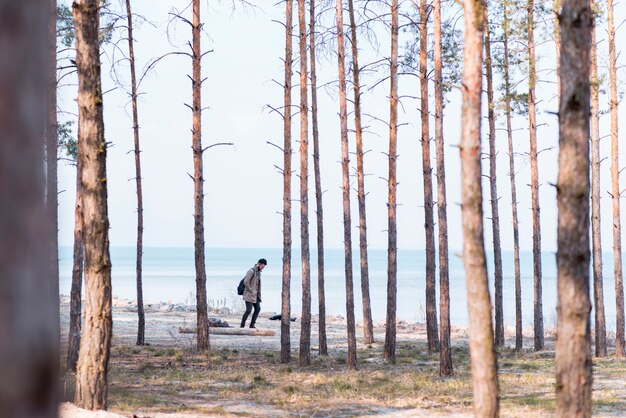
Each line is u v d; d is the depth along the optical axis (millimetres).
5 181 1692
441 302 18188
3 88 1705
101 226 10398
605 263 188500
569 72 8219
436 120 18531
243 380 16625
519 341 25891
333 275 126375
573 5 8227
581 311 8172
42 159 1799
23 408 1679
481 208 8250
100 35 21203
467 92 8211
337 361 21250
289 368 18844
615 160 24297
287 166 20875
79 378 10320
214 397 14000
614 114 24141
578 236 8180
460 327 35000
